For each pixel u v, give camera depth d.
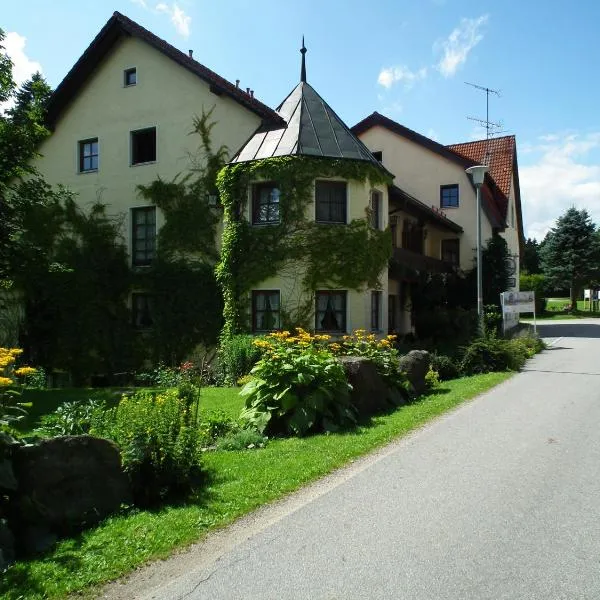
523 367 14.63
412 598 3.66
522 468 6.28
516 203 39.62
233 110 19.88
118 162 21.72
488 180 28.56
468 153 34.09
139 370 20.31
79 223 22.08
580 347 19.97
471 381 12.80
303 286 17.36
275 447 7.50
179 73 20.78
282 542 4.53
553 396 10.53
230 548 4.46
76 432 6.93
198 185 20.16
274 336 9.98
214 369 17.58
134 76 21.75
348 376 9.55
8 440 4.70
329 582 3.88
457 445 7.34
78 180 22.42
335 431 8.31
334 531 4.72
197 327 19.61
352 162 17.92
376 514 5.07
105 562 4.23
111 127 21.94
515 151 34.62
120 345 20.78
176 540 4.60
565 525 4.73
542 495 5.43
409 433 8.12
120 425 6.07
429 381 12.19
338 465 6.63
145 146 21.78
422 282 23.39
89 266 21.41
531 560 4.14
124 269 21.19
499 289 26.22
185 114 20.58
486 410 9.47
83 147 22.83
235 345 16.19
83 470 5.04
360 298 17.83
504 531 4.64
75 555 4.35
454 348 18.25
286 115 19.33
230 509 5.27
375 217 19.33
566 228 47.97
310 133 18.39
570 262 47.78
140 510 5.30
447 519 4.91
